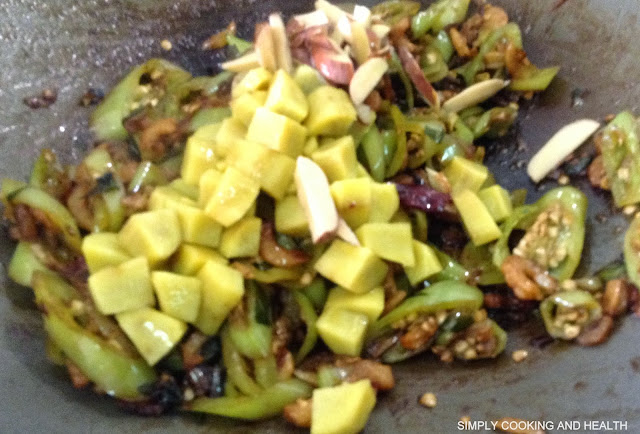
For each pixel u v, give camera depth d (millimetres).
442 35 264
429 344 221
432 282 228
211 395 212
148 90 249
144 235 207
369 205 217
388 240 218
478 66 259
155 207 217
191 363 212
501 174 251
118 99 245
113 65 257
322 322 217
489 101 260
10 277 212
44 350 203
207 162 221
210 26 267
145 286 206
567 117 247
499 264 228
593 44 242
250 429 204
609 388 201
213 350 215
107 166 231
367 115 230
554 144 242
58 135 244
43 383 198
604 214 231
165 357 210
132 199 223
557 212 230
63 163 239
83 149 242
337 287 223
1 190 220
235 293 208
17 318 205
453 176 241
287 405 208
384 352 221
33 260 212
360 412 201
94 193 225
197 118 238
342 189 214
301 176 214
